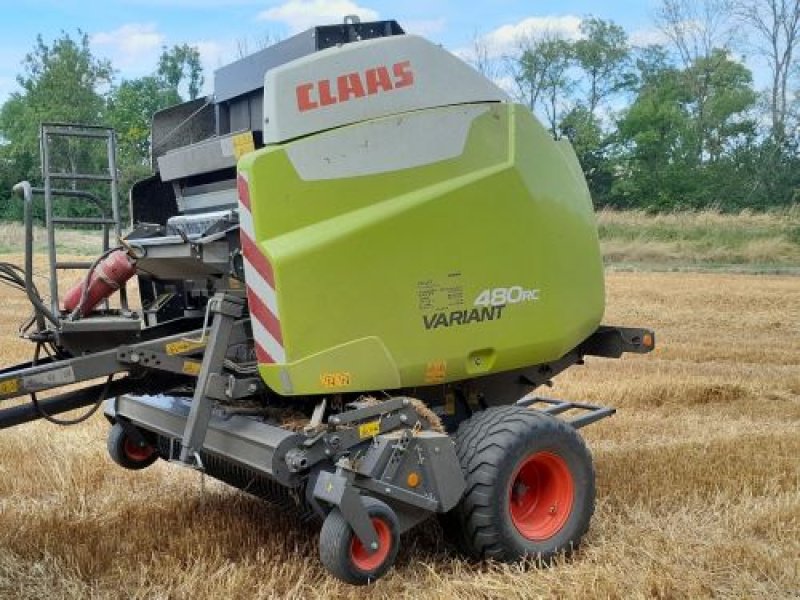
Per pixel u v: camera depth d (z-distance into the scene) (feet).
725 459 22.27
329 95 14.96
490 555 15.51
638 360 40.42
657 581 14.47
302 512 16.67
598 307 18.40
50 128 16.38
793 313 56.80
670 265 93.25
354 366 14.96
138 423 18.17
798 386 33.63
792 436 25.07
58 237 96.32
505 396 18.37
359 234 14.89
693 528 17.40
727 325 53.93
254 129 18.58
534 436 15.75
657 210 133.59
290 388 14.35
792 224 108.68
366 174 15.12
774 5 147.13
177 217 18.26
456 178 15.97
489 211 16.25
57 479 20.26
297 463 13.88
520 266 16.71
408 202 15.40
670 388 31.68
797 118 145.28
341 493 13.55
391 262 15.25
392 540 14.17
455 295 15.94
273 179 14.39
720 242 102.83
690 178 137.39
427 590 14.76
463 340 16.10
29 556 15.65
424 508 14.78
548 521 16.34
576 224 17.78
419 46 15.83
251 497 19.44
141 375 17.07
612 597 14.17
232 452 15.01
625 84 151.84
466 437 15.72
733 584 14.90
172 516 17.94
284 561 15.75
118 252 16.63
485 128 16.38
